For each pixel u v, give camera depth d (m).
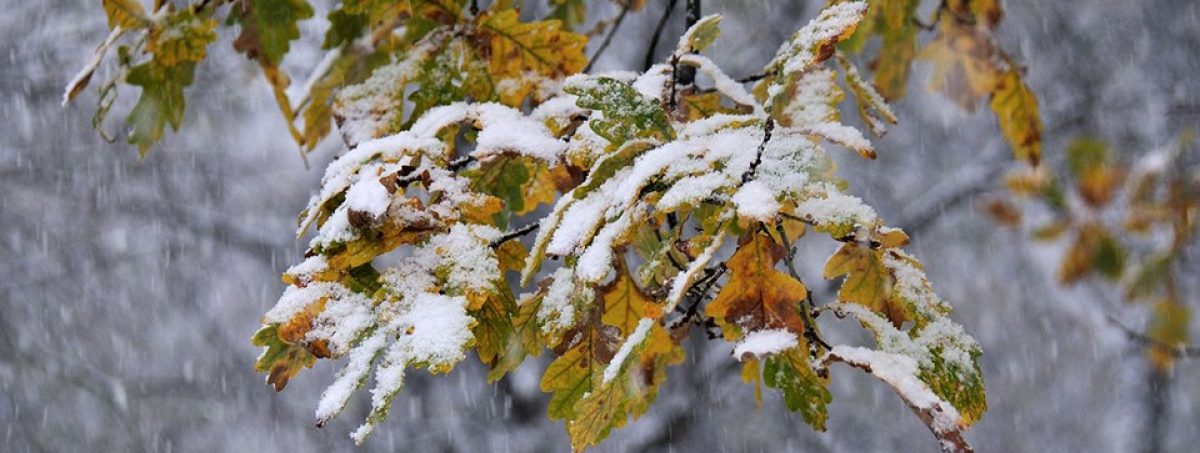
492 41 2.32
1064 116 6.26
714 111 2.24
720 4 6.22
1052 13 6.64
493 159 2.17
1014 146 2.87
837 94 2.12
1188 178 4.34
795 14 6.33
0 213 8.29
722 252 4.30
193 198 8.34
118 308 8.88
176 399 8.70
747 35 6.39
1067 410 9.39
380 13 2.32
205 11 2.44
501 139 1.90
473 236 1.76
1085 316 5.96
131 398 8.45
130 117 2.43
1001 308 8.63
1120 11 6.61
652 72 1.97
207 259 8.97
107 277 8.89
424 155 1.93
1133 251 4.64
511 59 2.31
